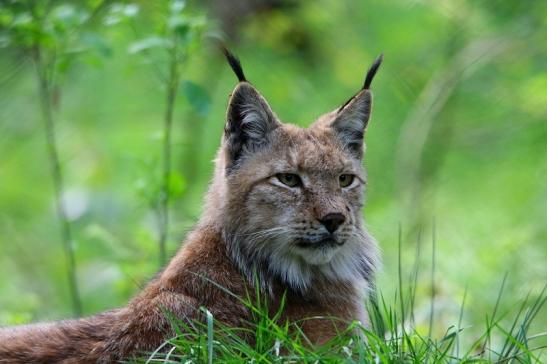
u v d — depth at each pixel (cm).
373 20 2089
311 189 842
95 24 1423
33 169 1973
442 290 1261
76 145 1983
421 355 777
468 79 1931
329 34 2086
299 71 2084
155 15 1304
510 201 1853
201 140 1881
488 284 1403
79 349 768
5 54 1612
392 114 1997
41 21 1202
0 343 773
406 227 1684
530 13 1778
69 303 1598
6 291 1567
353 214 862
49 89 1413
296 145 854
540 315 1318
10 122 1919
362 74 2053
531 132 1939
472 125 1942
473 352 1040
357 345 756
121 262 1290
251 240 830
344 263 860
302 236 831
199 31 1184
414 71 1995
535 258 1471
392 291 1371
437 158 1917
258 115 854
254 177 838
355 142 900
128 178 1883
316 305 837
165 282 807
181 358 730
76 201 1836
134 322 773
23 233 1884
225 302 798
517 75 1880
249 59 2017
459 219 1806
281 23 1950
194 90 1141
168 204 1212
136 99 2006
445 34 1934
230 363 727
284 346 769
